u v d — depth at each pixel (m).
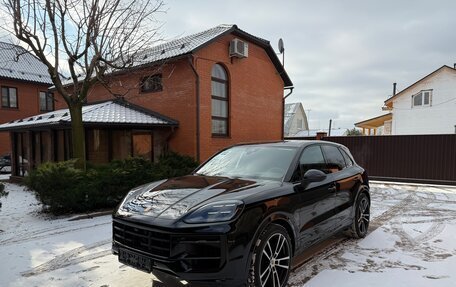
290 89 15.40
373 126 29.59
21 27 6.89
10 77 20.17
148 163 8.27
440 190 10.92
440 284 3.43
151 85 12.31
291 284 3.41
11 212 6.95
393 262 4.07
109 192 6.93
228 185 3.48
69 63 7.75
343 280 3.52
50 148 11.03
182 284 3.23
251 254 2.89
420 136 12.98
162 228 2.81
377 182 13.41
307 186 3.82
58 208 6.61
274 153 4.23
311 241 3.82
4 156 17.12
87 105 13.38
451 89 23.20
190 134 11.01
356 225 5.01
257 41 13.16
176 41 13.30
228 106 12.28
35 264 3.98
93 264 3.96
